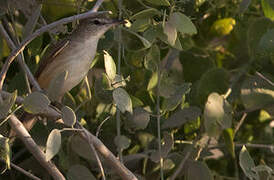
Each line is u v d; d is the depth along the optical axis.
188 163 9.20
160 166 9.04
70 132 9.16
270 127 12.09
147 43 8.24
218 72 10.09
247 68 10.59
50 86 7.84
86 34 9.49
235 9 11.38
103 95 9.12
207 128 8.85
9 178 9.91
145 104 9.98
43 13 10.41
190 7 9.76
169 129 9.80
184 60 11.04
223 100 8.91
